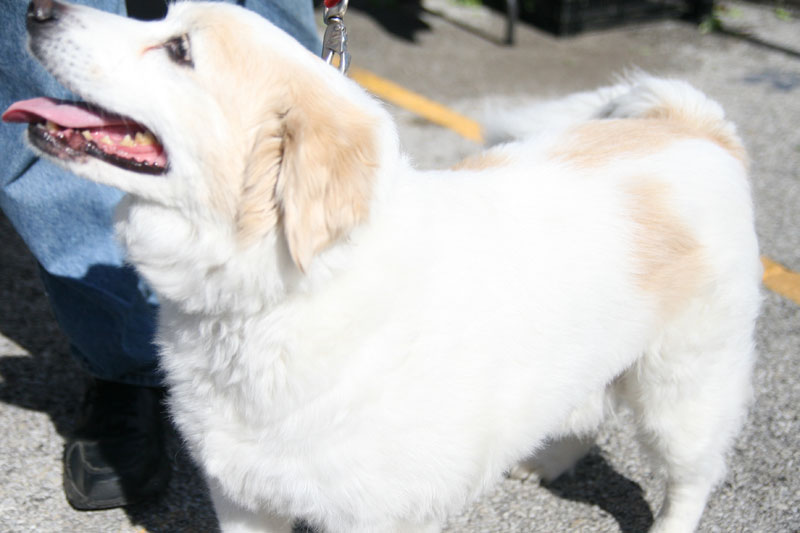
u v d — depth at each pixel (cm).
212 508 131
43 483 132
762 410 146
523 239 113
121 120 108
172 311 110
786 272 175
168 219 107
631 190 119
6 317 161
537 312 112
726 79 266
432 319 107
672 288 119
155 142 108
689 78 265
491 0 324
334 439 106
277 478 108
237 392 108
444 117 235
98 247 128
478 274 109
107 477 128
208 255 104
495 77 263
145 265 108
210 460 111
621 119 130
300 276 102
